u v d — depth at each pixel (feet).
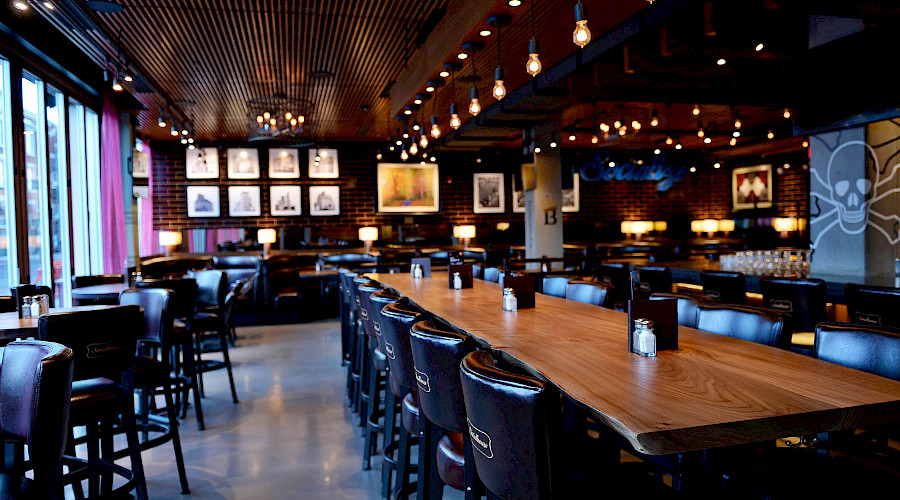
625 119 35.40
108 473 9.18
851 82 15.33
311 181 40.98
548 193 30.25
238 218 39.91
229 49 20.63
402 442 8.52
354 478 10.51
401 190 42.57
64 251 21.80
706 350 6.63
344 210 41.57
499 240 44.16
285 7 16.98
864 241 15.84
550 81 22.22
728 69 18.03
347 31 19.20
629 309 6.60
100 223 25.48
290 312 28.94
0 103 17.57
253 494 9.85
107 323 7.90
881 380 5.26
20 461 5.71
